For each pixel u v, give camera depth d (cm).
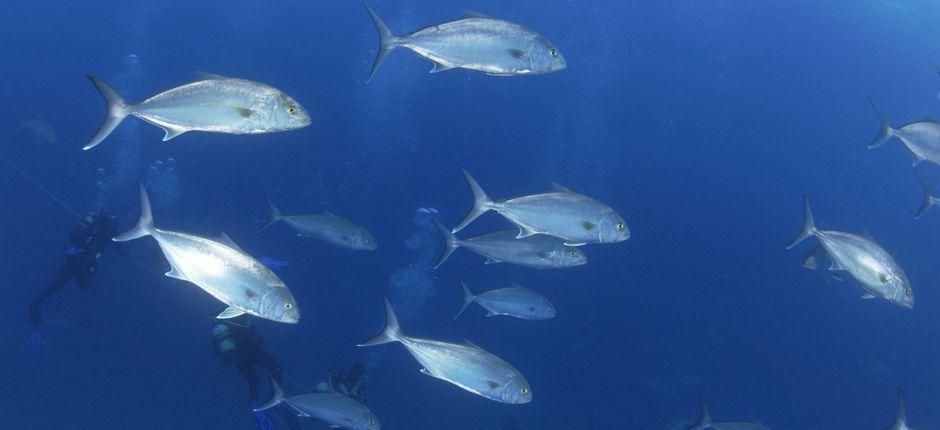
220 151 2233
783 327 2080
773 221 3069
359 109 3112
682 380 1620
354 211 2173
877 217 3625
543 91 3562
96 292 1463
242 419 1153
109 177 2034
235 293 380
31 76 3031
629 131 3847
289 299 391
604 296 1916
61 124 2505
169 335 1361
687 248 2558
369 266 1688
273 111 391
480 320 1566
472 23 467
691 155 3688
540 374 1468
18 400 1118
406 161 2755
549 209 509
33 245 1717
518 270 1741
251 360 755
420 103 3341
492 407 1278
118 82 3041
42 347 949
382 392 1252
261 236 1722
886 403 1777
